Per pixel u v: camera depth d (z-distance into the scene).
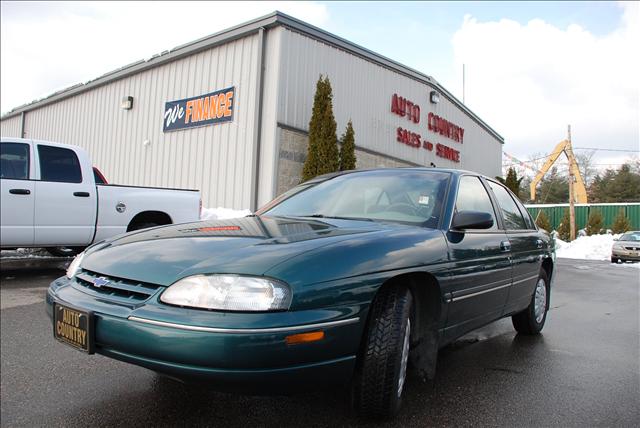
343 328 2.21
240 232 2.71
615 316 6.10
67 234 6.59
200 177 14.55
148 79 16.78
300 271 2.17
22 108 24.05
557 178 63.00
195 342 1.99
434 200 3.31
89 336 2.24
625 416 2.82
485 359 3.92
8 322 4.51
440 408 2.85
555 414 2.82
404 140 18.50
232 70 13.94
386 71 17.45
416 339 2.85
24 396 2.93
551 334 4.90
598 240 23.44
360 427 2.55
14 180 6.18
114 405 2.81
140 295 2.25
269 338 2.01
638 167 59.47
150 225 7.46
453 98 22.27
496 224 3.90
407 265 2.58
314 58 14.21
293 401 2.88
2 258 8.55
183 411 2.73
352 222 3.07
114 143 18.03
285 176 13.23
